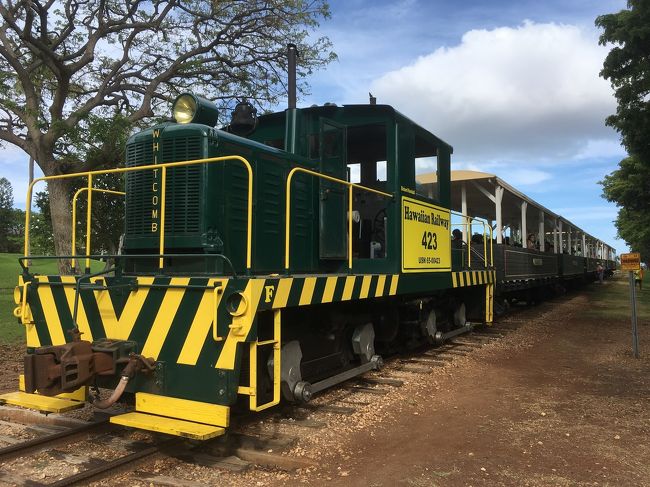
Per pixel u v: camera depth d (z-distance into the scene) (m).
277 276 4.19
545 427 4.77
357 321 6.01
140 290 4.09
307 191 5.75
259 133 6.68
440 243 7.79
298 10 15.75
